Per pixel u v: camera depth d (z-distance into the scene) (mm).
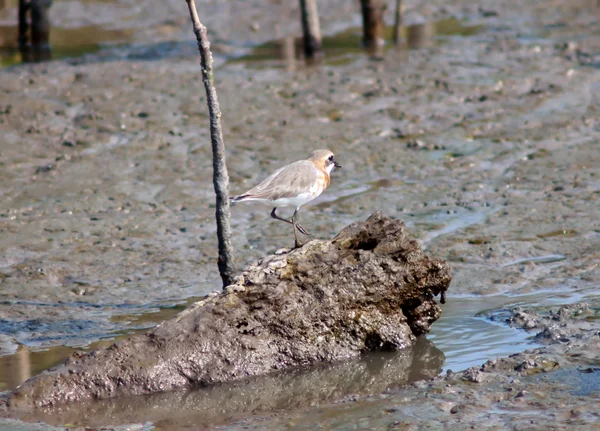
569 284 12492
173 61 26734
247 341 10156
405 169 18047
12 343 11203
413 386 9383
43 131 20391
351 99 22375
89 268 13914
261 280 10328
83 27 32844
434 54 26703
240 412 9172
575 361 9531
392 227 10938
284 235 14883
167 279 13438
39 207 16422
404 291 10820
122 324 11758
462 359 10227
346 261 10625
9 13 35031
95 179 17797
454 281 12891
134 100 22453
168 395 9672
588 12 32531
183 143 19672
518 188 16750
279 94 22922
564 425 8062
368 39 28859
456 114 21188
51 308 12438
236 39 30406
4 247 14672
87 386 9617
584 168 17484
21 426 8914
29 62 27203
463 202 16156
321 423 8609
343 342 10578
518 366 9555
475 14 33469
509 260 13578
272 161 18484
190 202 16609
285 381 9977
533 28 30438
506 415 8391
